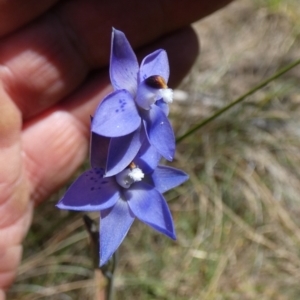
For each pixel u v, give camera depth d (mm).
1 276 204
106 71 244
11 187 192
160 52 159
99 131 142
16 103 230
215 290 283
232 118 319
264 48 362
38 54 225
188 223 297
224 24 372
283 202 306
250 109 326
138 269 285
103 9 223
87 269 276
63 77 233
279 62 353
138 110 151
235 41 365
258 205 303
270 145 319
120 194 158
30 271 272
